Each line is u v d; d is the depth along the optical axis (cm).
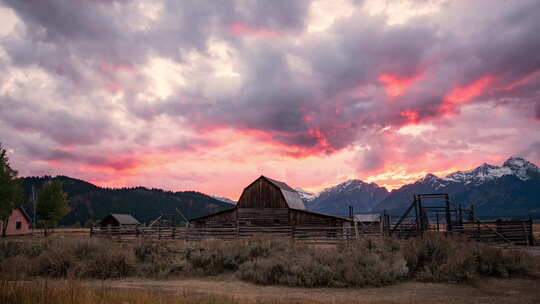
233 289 1455
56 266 1745
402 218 2897
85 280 1670
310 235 3391
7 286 959
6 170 4319
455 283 1473
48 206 5275
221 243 2147
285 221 3866
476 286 1423
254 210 3978
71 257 1827
